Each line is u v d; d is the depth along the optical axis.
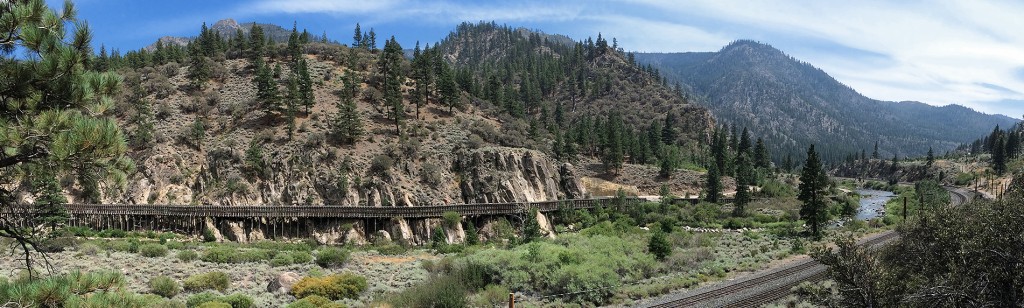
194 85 110.06
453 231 68.31
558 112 173.75
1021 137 198.00
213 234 66.19
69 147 11.56
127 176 13.98
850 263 21.97
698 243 57.44
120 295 12.19
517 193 87.06
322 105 105.81
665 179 117.19
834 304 23.33
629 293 36.69
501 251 43.62
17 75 11.83
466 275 39.47
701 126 196.38
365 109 106.31
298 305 32.41
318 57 135.62
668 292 37.78
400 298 34.47
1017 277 19.02
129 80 105.56
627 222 74.25
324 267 47.28
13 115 12.20
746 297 34.06
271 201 79.62
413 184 85.00
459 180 89.06
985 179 154.62
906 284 22.33
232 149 85.62
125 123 90.19
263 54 132.00
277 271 44.28
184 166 83.69
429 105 116.38
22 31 11.57
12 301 11.01
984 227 21.83
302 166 83.44
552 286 38.09
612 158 117.25
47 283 11.32
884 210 102.94
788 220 85.88
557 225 78.12
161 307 30.80
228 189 79.12
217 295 34.62
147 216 69.56
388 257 54.31
